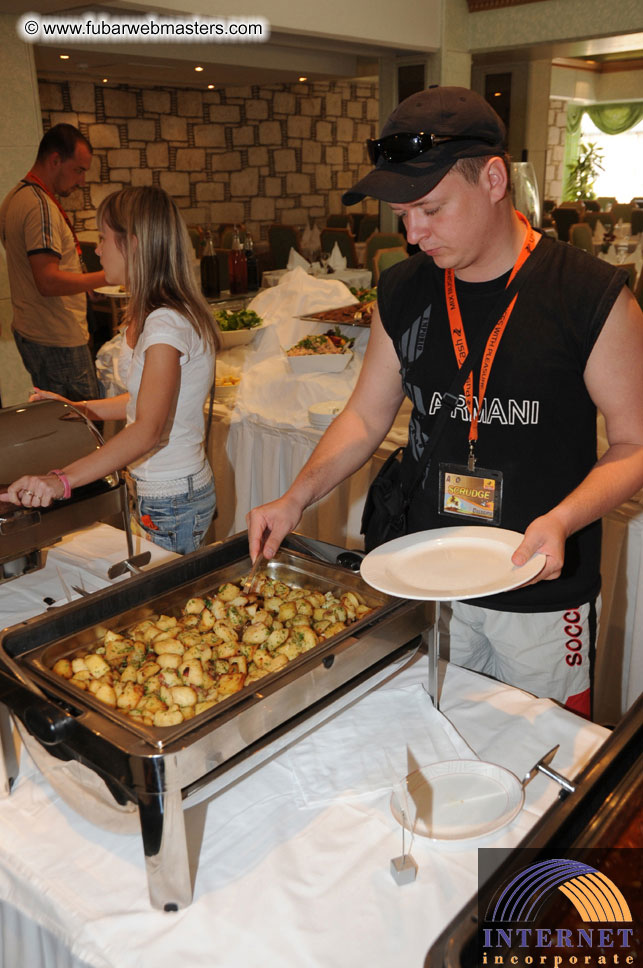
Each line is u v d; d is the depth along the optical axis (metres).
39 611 1.29
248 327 2.79
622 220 9.52
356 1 4.70
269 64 6.55
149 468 1.63
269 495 2.47
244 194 9.45
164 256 1.52
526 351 1.07
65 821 0.85
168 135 8.66
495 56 6.15
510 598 1.17
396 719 0.98
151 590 1.02
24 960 0.81
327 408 2.30
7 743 0.88
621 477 1.01
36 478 1.30
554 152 12.91
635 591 1.74
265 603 1.03
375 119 10.36
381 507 1.23
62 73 7.39
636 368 1.04
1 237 3.29
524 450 1.10
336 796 0.87
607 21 4.84
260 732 0.79
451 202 0.97
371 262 6.14
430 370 1.16
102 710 0.77
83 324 3.19
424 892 0.74
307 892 0.75
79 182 3.01
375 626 0.91
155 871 0.71
